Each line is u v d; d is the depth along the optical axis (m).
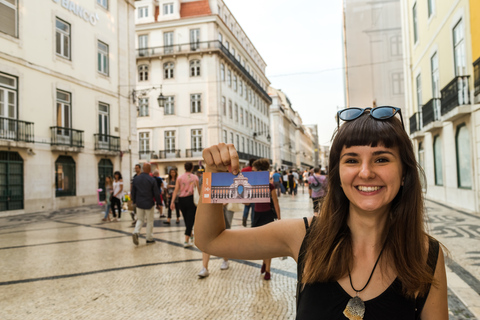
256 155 41.19
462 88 9.32
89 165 16.48
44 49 14.09
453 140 10.70
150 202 6.20
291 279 4.00
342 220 1.10
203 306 3.19
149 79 29.91
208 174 1.19
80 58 16.09
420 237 1.05
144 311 3.10
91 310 3.15
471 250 4.94
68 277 4.21
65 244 6.37
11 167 12.69
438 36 11.45
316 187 7.10
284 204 14.03
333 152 1.12
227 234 1.25
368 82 13.43
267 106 48.72
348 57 13.40
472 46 8.76
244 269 4.46
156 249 5.75
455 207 10.41
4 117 12.40
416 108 14.44
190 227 5.86
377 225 1.07
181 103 29.19
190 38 29.44
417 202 1.06
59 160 14.85
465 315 2.83
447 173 11.47
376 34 13.84
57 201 14.49
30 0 13.49
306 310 1.05
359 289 1.01
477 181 9.01
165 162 29.30
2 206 12.25
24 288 3.82
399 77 14.64
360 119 1.07
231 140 32.03
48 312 3.12
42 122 13.97
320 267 1.04
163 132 29.42
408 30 14.51
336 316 1.00
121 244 6.26
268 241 1.21
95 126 16.98
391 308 0.98
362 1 13.41
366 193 1.02
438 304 1.00
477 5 8.36
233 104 32.97
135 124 20.14
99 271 4.45
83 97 16.23
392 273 1.02
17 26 12.99
